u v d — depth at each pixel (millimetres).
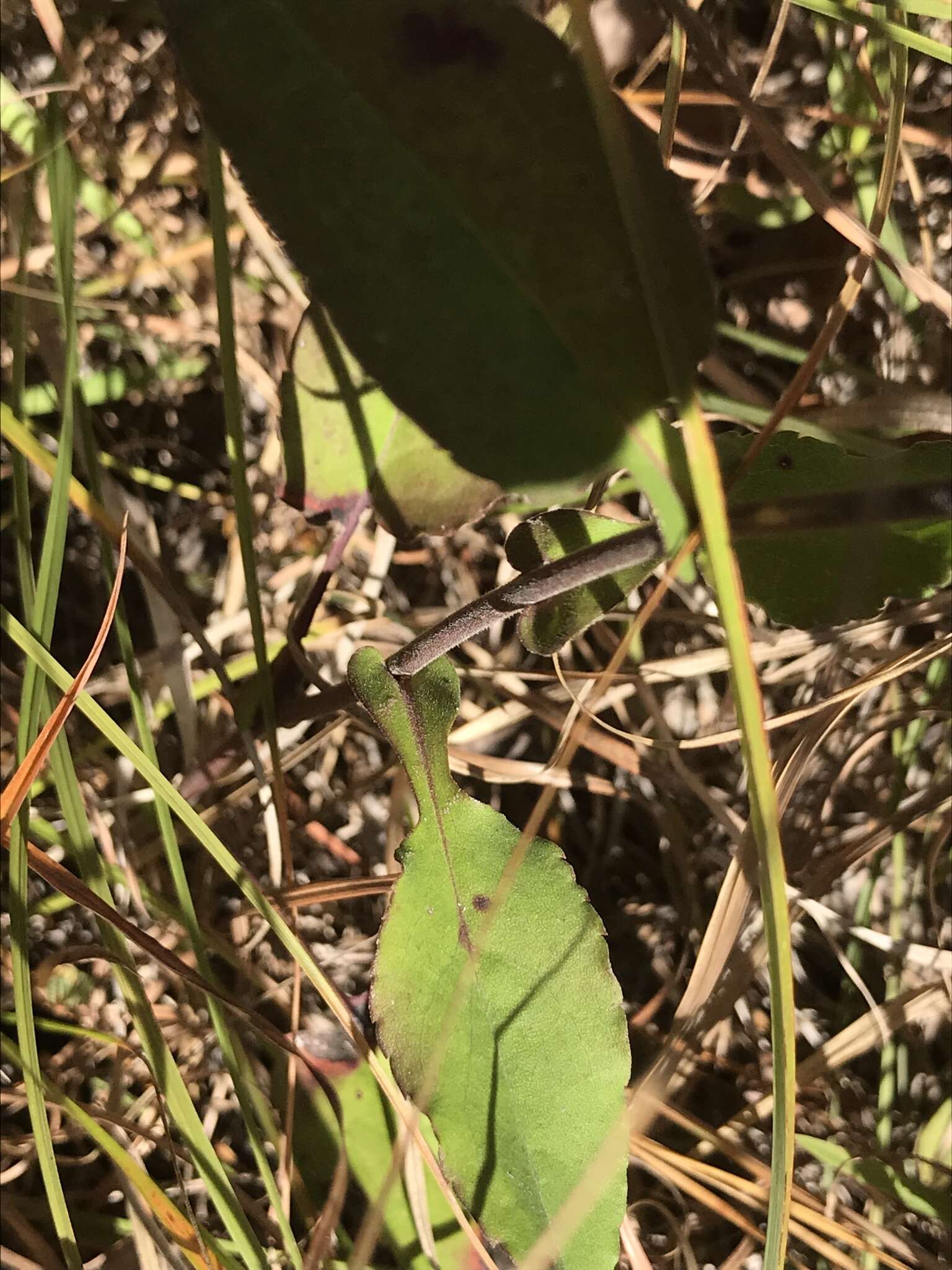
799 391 100
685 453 89
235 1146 157
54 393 159
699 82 147
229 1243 140
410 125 88
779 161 109
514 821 174
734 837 152
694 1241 148
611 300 87
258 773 136
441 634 105
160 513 176
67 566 174
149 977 152
